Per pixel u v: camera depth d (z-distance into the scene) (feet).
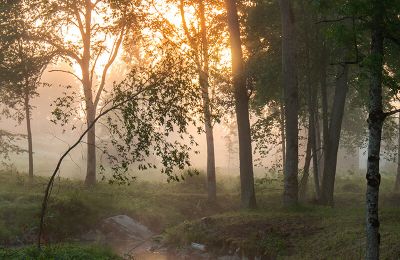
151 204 88.79
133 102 47.14
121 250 64.28
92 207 79.56
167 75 47.26
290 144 72.13
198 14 94.22
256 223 60.03
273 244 51.88
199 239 59.57
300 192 85.51
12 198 79.00
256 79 83.66
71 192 85.87
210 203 94.12
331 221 56.13
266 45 91.91
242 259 53.36
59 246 51.19
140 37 93.56
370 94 34.24
